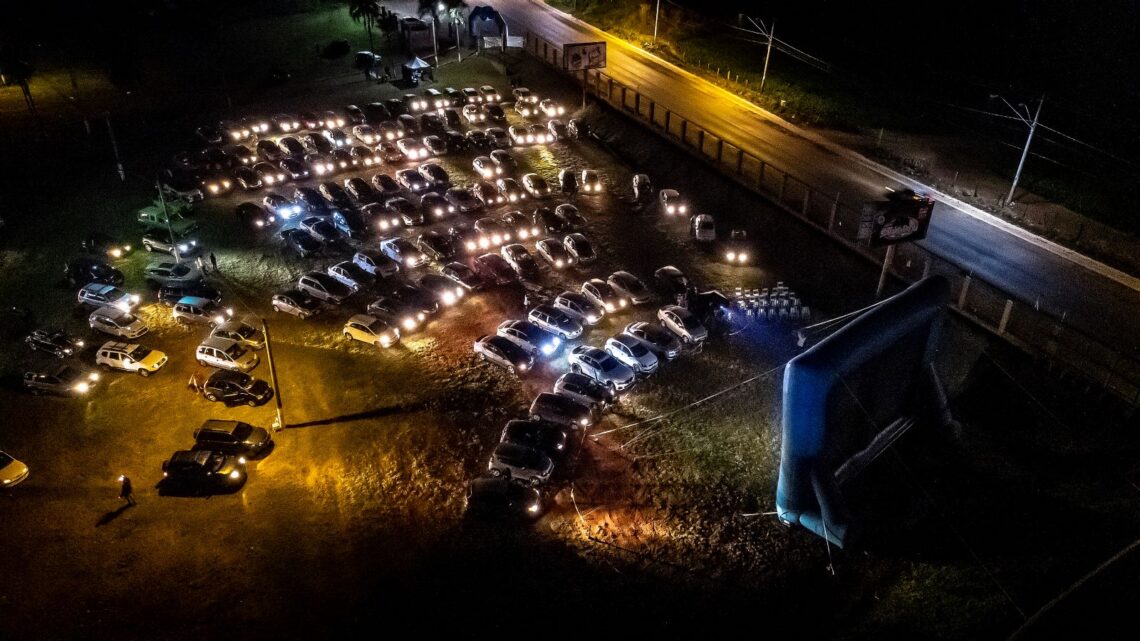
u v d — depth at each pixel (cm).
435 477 3697
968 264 4716
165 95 8656
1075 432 3594
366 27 10762
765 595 3048
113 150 7319
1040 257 4831
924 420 3719
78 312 5019
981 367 3988
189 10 11638
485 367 4431
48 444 3953
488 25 9312
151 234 5641
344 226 5775
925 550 3180
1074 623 2814
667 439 3869
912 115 7319
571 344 4591
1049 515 3281
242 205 6031
